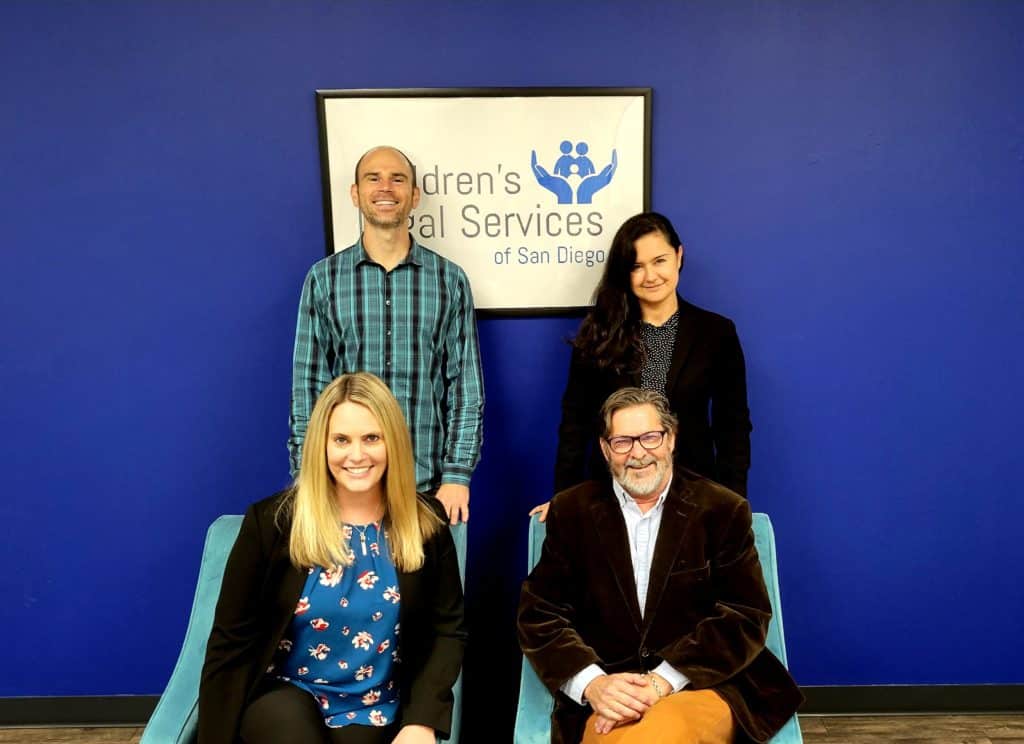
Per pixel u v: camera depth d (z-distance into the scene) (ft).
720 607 5.69
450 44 7.22
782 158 7.45
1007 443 7.96
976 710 8.34
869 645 8.33
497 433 8.02
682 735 5.04
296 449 6.87
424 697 5.36
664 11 7.19
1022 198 7.52
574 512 6.03
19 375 7.70
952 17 7.20
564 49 7.25
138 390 7.80
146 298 7.63
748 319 7.75
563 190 7.47
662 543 5.82
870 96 7.34
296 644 5.43
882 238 7.59
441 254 7.58
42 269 7.52
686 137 7.41
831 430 7.96
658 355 6.98
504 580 8.29
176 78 7.23
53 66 7.16
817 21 7.22
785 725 5.56
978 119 7.38
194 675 5.94
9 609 8.11
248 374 7.82
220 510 8.08
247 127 7.34
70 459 7.88
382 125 7.30
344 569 5.38
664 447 5.77
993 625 8.27
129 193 7.43
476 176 7.42
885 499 8.07
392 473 5.40
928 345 7.79
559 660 5.63
